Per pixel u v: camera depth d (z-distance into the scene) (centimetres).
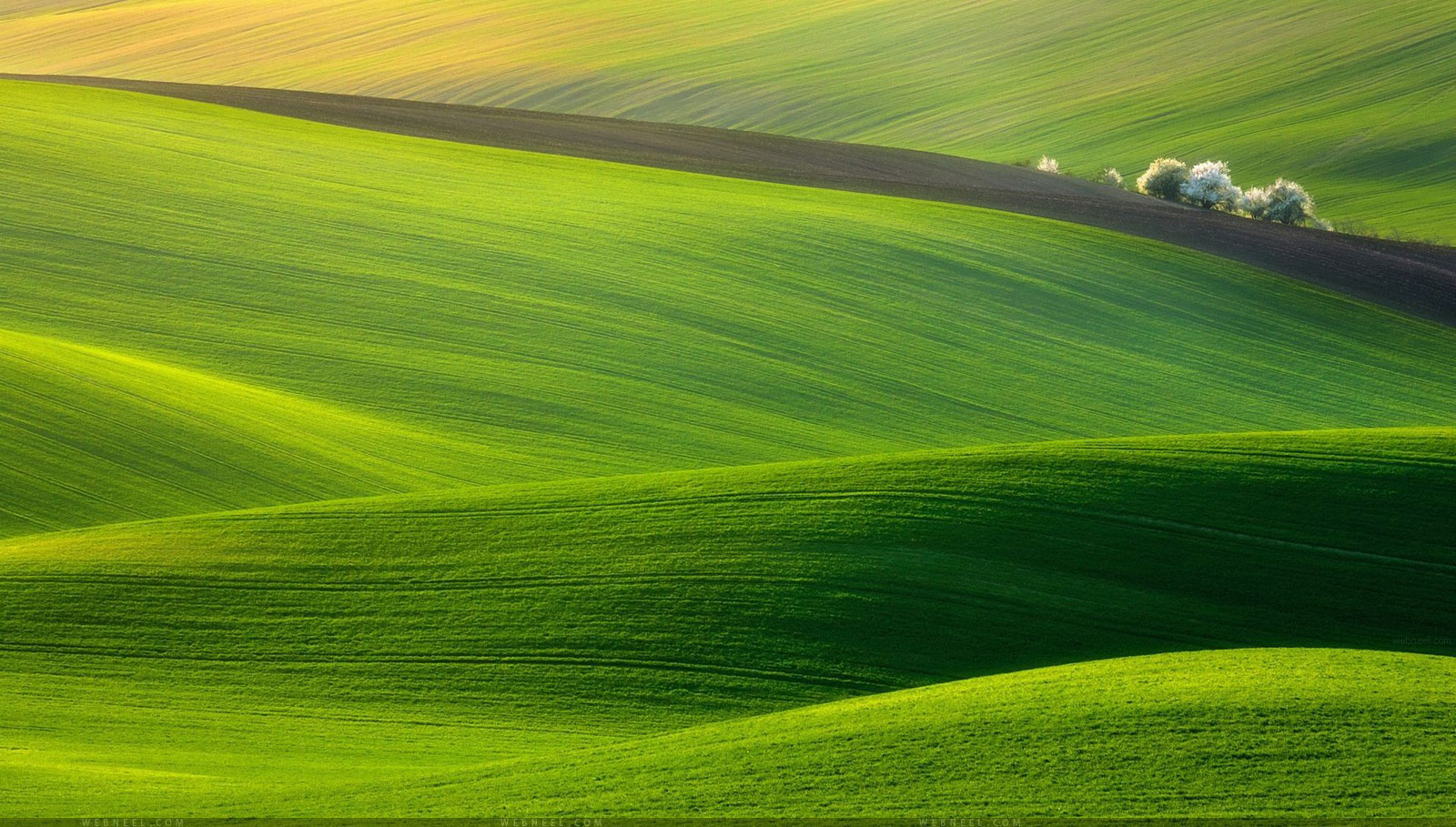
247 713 2589
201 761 2358
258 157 7494
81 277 5603
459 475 4306
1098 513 3447
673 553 3250
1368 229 9944
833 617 2970
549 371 5194
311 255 6084
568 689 2719
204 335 5212
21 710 2533
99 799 2094
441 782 2145
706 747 2220
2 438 3956
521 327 5559
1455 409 5594
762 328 5762
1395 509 3469
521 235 6588
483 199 7112
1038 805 1964
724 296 6044
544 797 2062
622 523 3441
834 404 5159
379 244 6300
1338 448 3891
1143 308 6375
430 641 2881
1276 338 6191
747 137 10312
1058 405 5338
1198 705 2225
